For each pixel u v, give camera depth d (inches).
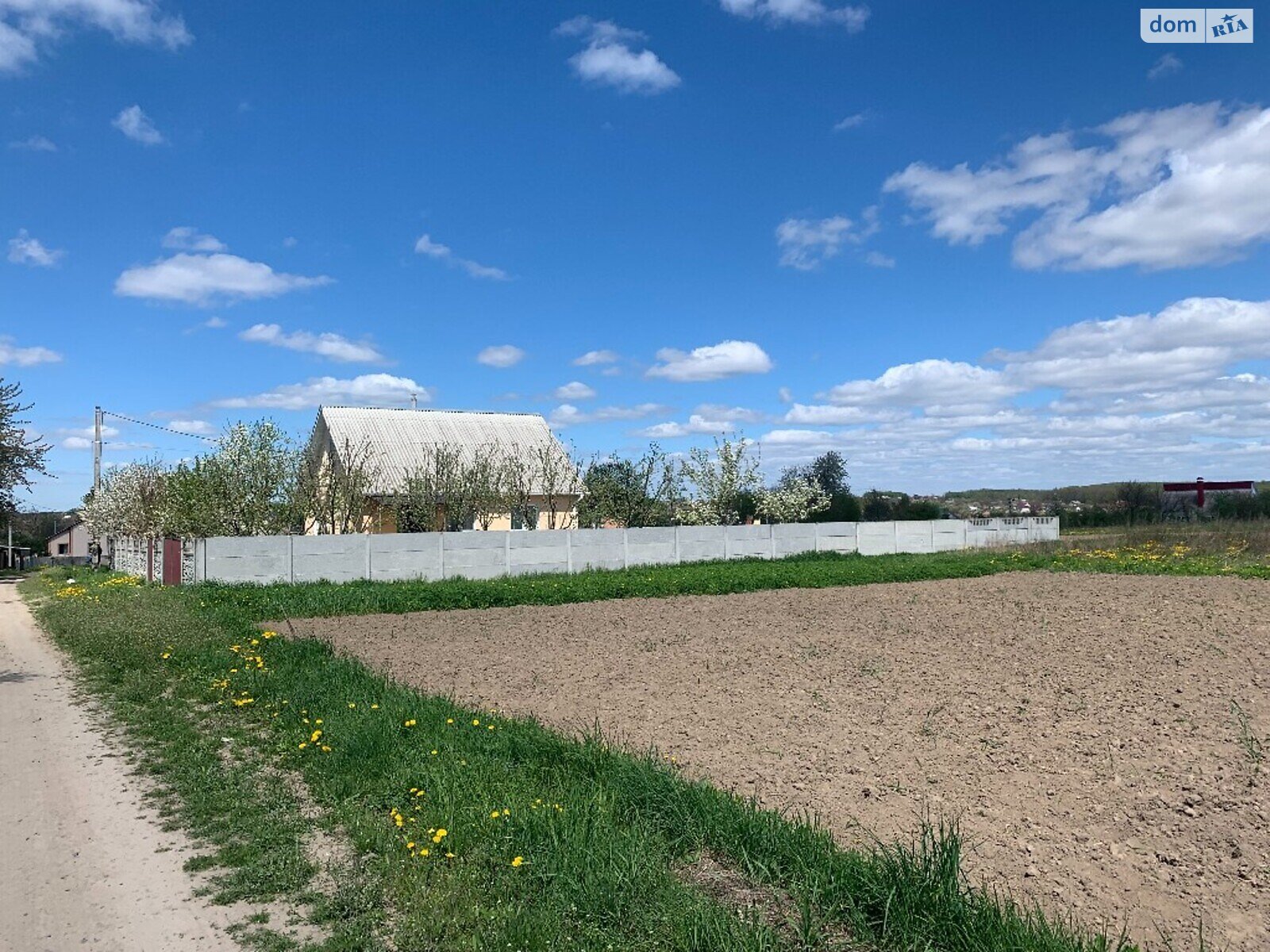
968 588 888.3
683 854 210.5
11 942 179.3
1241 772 270.7
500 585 969.5
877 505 2027.6
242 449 1238.9
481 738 304.3
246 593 856.9
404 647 570.9
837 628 624.7
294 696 387.5
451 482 1387.8
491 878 201.3
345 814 247.1
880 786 261.1
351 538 1047.6
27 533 3400.6
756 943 162.4
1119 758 288.5
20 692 441.1
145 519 1592.0
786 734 324.8
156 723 363.9
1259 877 197.2
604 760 267.6
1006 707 365.4
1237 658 460.1
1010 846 215.3
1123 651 489.4
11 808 263.1
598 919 179.9
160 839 237.6
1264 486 1798.7
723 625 655.1
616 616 735.1
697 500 1720.0
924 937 166.7
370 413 1665.8
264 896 201.2
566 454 1599.4
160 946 178.5
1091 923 175.9
